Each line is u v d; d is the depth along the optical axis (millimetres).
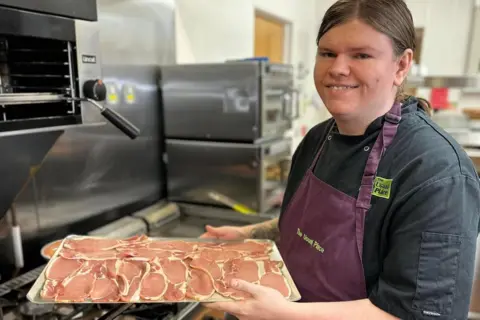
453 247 751
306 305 849
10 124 935
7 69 1151
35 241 1536
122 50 1860
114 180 1887
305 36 4246
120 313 1047
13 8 907
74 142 1654
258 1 3152
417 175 815
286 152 2205
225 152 1979
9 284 1271
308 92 4242
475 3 4051
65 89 1112
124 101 1895
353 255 931
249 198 1975
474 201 783
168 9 2143
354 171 975
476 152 2355
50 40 1098
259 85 1858
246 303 879
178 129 2096
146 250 1218
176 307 1169
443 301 757
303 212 1088
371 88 849
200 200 2109
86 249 1201
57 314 1138
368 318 811
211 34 2576
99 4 1715
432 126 911
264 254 1203
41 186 1536
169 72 2043
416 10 4285
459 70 4254
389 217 854
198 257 1173
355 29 820
